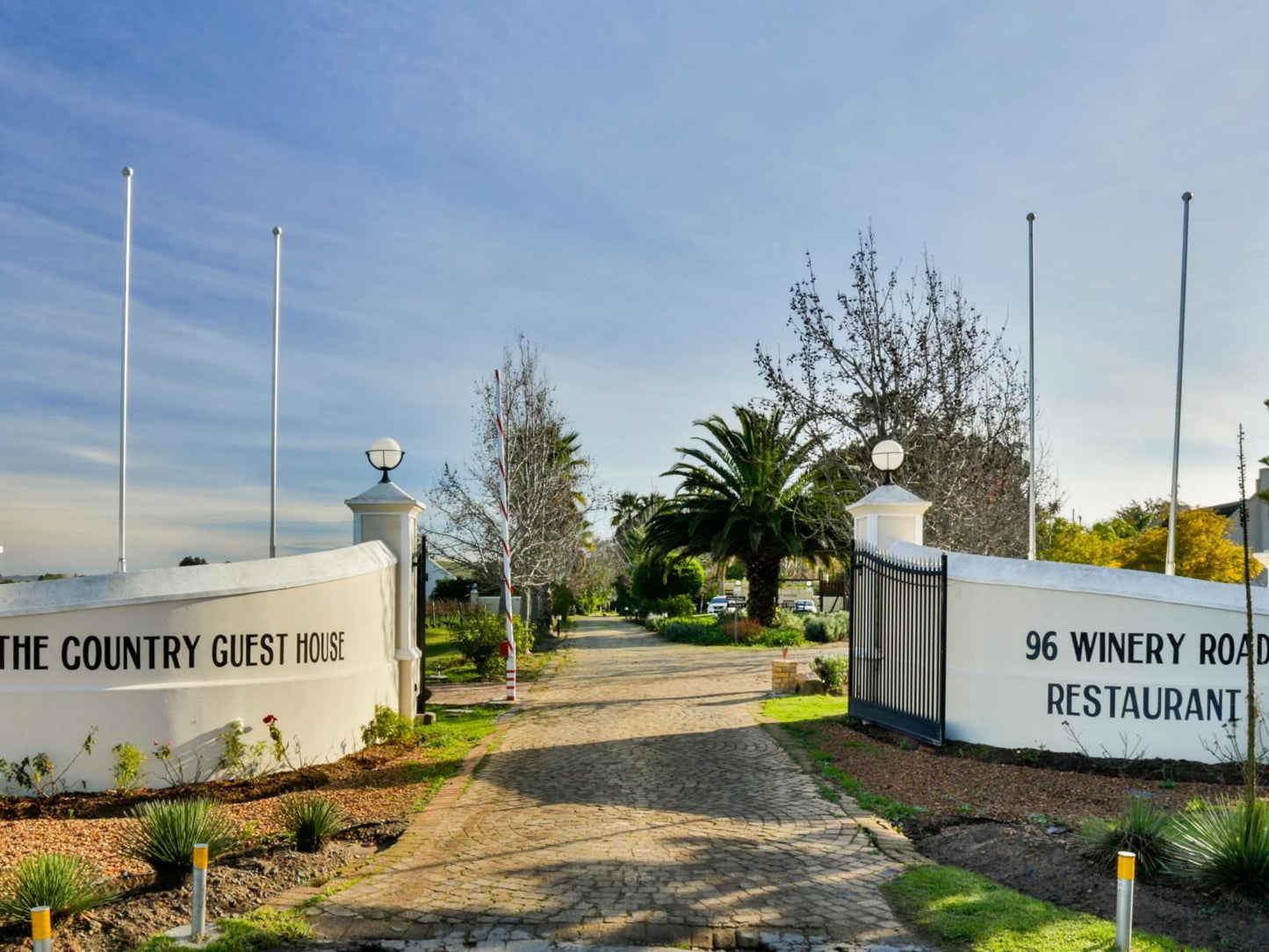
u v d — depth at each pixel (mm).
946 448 21016
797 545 28828
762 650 27516
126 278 16156
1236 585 9836
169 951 4980
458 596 48094
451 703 16031
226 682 9312
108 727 8781
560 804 8516
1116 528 43062
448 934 5398
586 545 48000
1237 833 5836
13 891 5398
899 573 11648
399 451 13000
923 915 5645
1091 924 5367
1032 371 18500
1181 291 17094
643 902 5910
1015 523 22078
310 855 6785
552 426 29094
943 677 10406
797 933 5441
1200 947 5066
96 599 8844
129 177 16438
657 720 13453
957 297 22688
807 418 23234
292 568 10109
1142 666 9922
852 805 8352
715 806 8414
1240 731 9578
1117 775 9383
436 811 8203
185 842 6016
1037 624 10336
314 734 10078
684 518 31375
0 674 8633
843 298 22797
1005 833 7160
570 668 22734
